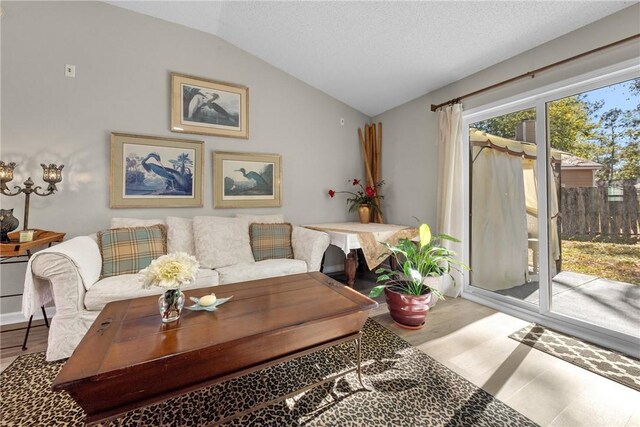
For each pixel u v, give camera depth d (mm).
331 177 3986
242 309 1463
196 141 3037
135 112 2771
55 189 2318
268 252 2912
